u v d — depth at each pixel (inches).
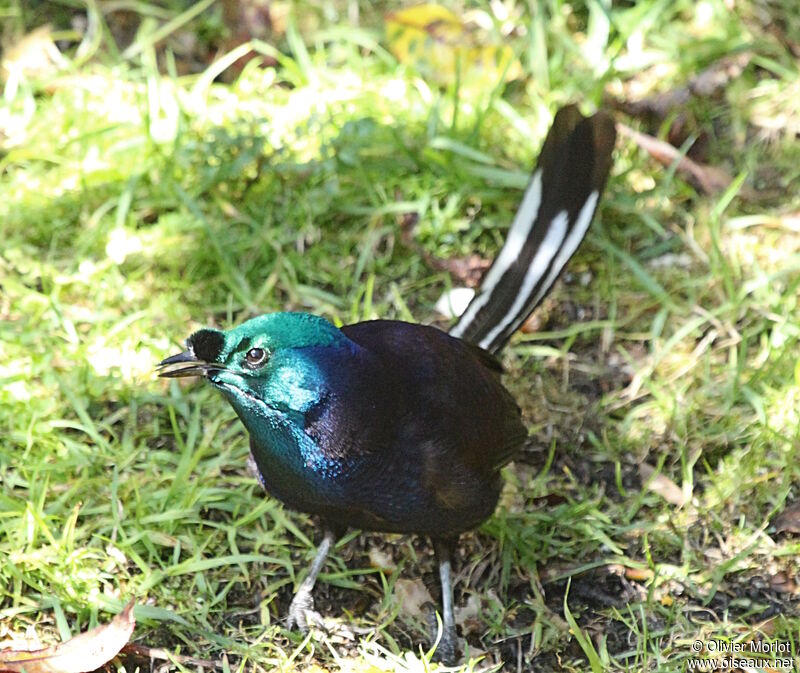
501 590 360.2
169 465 382.9
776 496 383.2
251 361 297.3
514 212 456.1
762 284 431.8
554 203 391.5
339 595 359.6
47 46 508.7
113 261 434.6
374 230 451.8
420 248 448.1
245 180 464.1
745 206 468.8
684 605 355.6
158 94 474.6
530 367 421.4
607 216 462.0
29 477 370.0
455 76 488.4
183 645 337.1
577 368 422.6
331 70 508.7
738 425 400.8
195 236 445.1
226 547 363.9
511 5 532.1
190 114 478.3
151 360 410.6
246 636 342.0
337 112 483.8
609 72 488.7
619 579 363.9
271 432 306.0
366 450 306.0
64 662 316.2
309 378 297.6
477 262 445.4
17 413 386.6
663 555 370.9
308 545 366.9
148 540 355.6
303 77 495.5
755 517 378.9
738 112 495.2
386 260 448.1
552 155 393.7
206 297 434.0
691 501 382.6
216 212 455.2
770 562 366.6
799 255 449.1
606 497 387.2
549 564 368.2
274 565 362.6
